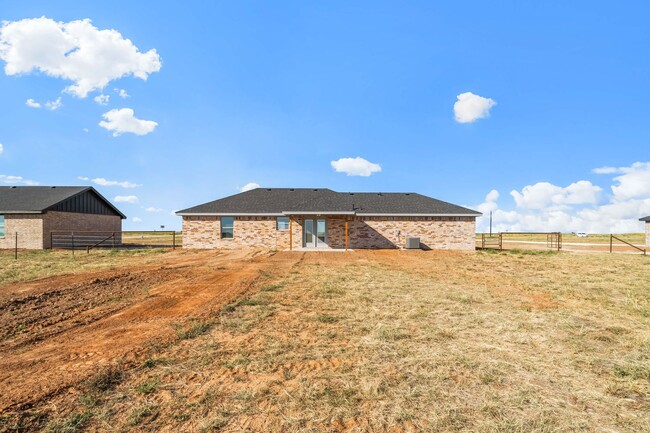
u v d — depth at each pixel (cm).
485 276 1162
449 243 2333
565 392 363
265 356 452
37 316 638
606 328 580
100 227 2841
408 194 2819
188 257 1745
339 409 325
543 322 614
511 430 293
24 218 2308
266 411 321
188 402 336
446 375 399
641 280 1088
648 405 338
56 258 1692
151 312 672
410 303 752
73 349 474
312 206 2252
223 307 700
